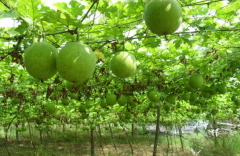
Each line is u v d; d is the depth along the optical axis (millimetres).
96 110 11227
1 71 6102
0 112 11195
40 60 1825
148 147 15445
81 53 1798
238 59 5371
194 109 10578
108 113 12078
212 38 4527
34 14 2320
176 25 1975
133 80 6203
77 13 2670
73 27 2625
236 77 6887
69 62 1747
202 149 13680
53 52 1927
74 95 5438
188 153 13180
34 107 11219
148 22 2027
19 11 2326
